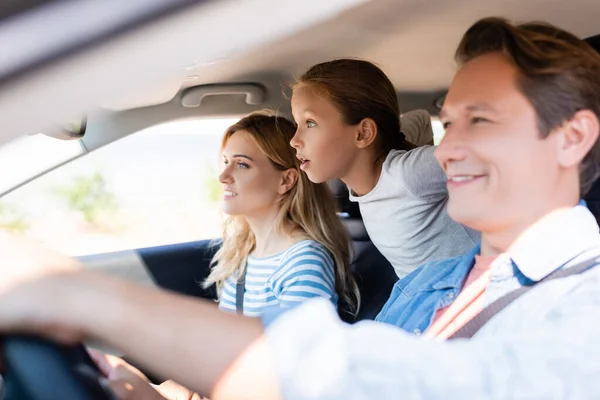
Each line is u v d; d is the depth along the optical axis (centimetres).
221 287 227
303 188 201
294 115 198
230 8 61
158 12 58
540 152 92
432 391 64
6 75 54
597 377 68
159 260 236
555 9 176
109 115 189
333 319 67
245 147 200
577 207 95
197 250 245
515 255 94
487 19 97
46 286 65
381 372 63
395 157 192
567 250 91
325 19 69
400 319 125
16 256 67
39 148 159
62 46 55
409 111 259
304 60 203
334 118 191
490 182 93
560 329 73
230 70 197
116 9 57
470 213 94
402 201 187
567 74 90
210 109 215
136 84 58
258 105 222
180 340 64
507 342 70
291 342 64
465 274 115
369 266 219
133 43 57
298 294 186
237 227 215
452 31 190
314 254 192
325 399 62
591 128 92
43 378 64
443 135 97
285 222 202
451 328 100
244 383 63
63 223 547
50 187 548
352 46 196
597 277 83
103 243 457
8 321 64
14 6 56
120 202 611
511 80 91
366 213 199
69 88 56
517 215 93
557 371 67
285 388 62
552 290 85
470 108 94
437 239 189
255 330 66
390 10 168
